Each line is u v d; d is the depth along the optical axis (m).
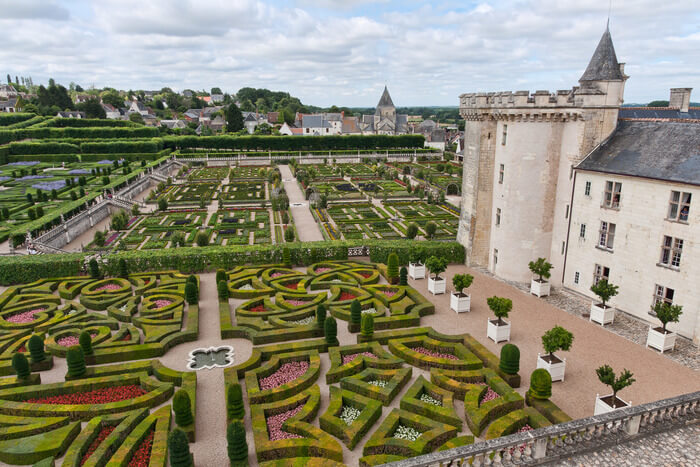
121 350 30.95
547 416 23.91
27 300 39.94
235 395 22.97
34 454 21.12
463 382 26.91
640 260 35.09
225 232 65.12
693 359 30.11
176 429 19.36
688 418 20.98
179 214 77.38
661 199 32.88
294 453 21.28
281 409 24.69
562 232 42.62
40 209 68.50
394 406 25.59
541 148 41.75
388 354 29.97
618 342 32.66
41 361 29.72
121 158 143.62
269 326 34.47
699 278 30.98
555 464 18.41
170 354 31.92
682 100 52.91
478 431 22.67
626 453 19.02
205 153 149.25
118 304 38.69
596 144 39.81
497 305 32.47
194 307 38.09
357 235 64.62
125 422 23.02
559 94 39.94
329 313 37.91
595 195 38.53
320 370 29.39
